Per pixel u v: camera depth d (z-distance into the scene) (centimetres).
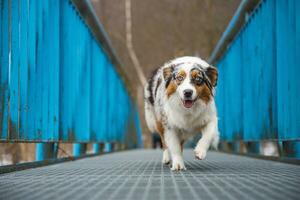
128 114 1730
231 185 343
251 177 407
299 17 505
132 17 2714
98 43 1002
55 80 643
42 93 584
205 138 525
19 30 499
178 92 508
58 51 653
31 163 552
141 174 451
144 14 2714
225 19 1410
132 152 1306
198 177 413
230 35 947
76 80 775
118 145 1395
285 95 567
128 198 280
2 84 452
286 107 563
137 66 2864
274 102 621
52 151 655
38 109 567
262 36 676
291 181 367
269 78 639
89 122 885
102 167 566
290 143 599
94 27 927
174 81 517
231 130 969
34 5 548
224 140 1065
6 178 412
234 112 929
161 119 557
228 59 995
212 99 530
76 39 773
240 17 822
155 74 623
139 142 2225
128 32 2747
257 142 796
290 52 543
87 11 834
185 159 755
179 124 529
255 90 730
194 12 1870
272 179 385
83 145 895
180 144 561
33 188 332
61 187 338
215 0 1492
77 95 784
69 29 720
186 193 300
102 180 388
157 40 2708
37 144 638
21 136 506
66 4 699
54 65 637
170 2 2458
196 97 503
